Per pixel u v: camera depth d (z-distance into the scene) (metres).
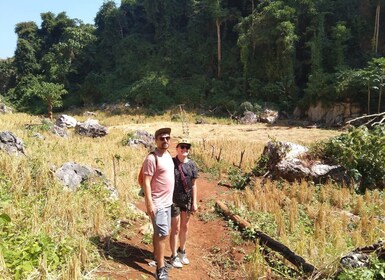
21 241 4.76
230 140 24.45
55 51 61.56
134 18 65.00
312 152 12.69
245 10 53.84
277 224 7.57
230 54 51.47
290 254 5.74
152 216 4.67
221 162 15.27
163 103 46.44
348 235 7.18
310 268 5.27
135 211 7.45
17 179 7.41
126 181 9.77
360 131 12.88
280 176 12.05
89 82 54.12
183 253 5.64
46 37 68.00
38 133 16.52
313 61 40.94
